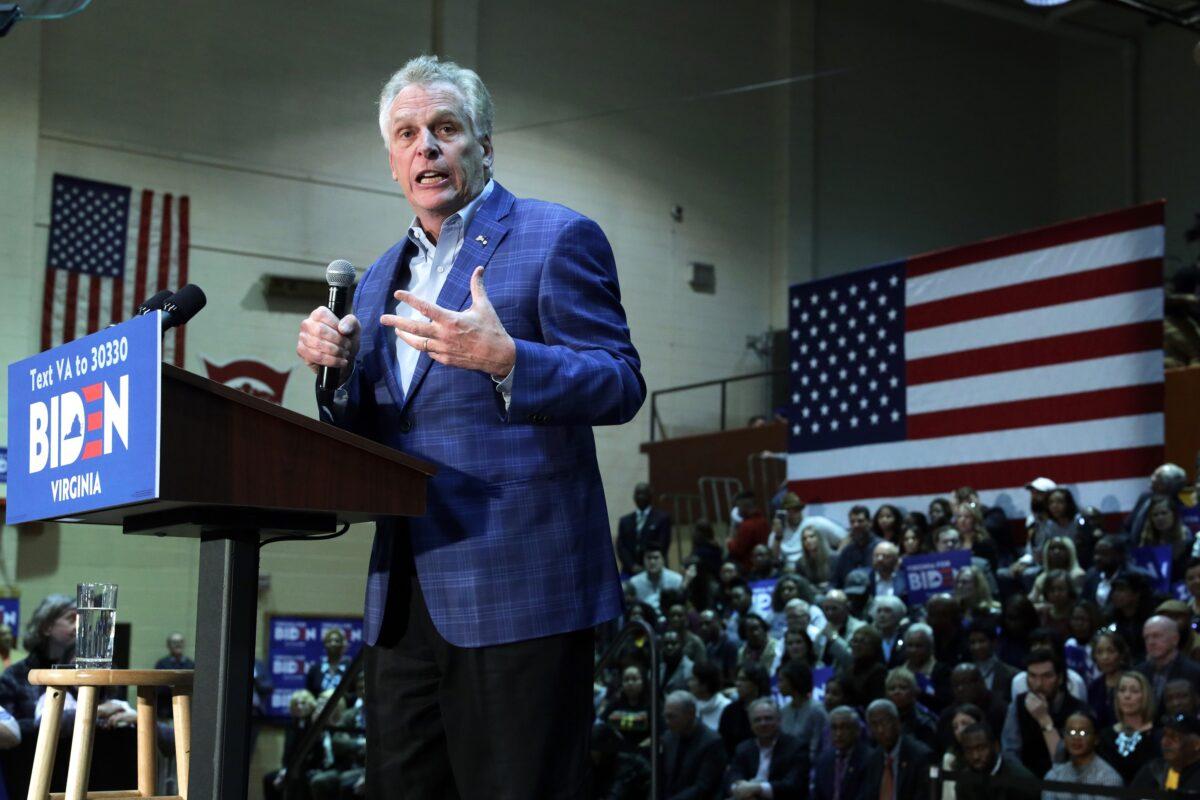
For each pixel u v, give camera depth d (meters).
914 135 20.31
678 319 18.06
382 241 16.11
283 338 15.41
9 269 13.96
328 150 15.95
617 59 18.03
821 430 12.18
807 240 19.05
